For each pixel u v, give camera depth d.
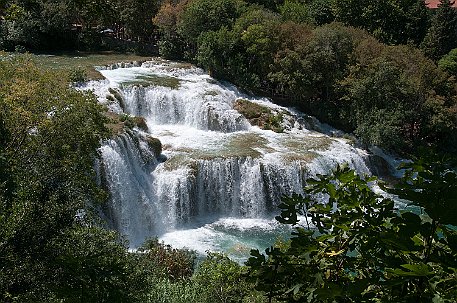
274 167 30.91
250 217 30.67
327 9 57.44
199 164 30.17
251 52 43.88
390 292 3.46
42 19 48.75
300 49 41.88
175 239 27.30
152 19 50.91
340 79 41.34
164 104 37.97
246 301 14.15
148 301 14.09
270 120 38.81
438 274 3.38
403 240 3.31
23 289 9.42
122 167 27.55
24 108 20.27
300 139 36.75
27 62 23.67
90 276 8.89
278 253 4.39
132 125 31.41
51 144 19.91
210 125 37.53
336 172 4.47
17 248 9.78
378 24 55.91
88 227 13.09
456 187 3.35
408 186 3.58
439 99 38.94
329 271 4.35
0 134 18.41
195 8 47.12
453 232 3.46
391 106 38.06
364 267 4.07
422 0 59.84
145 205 28.41
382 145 36.53
